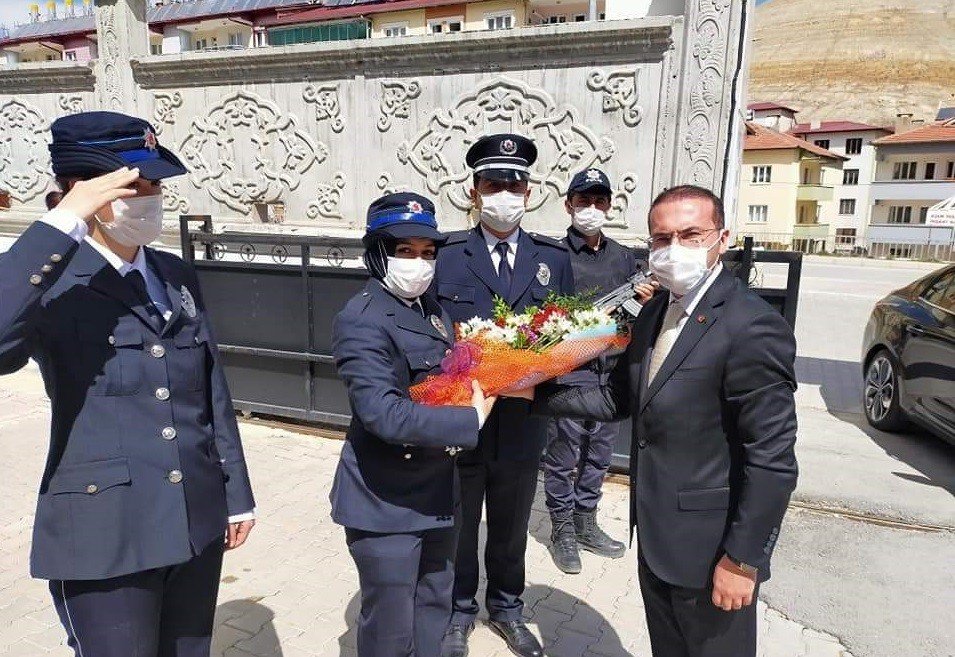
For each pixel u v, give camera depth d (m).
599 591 3.23
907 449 5.27
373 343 2.04
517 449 2.64
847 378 7.61
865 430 5.76
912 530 3.91
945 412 4.75
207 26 31.19
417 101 5.48
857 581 3.38
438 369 2.17
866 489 4.47
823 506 4.21
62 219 1.49
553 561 3.50
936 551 3.67
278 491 4.21
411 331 2.14
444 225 5.56
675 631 2.05
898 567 3.51
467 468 2.65
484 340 2.27
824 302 13.62
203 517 1.80
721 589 1.76
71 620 1.67
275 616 2.93
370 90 5.64
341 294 4.89
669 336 1.90
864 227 48.47
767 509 1.70
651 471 1.90
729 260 3.94
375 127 5.68
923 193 43.06
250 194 6.34
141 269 1.78
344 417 5.04
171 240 6.71
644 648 2.80
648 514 1.90
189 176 6.60
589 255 3.69
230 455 2.00
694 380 1.78
